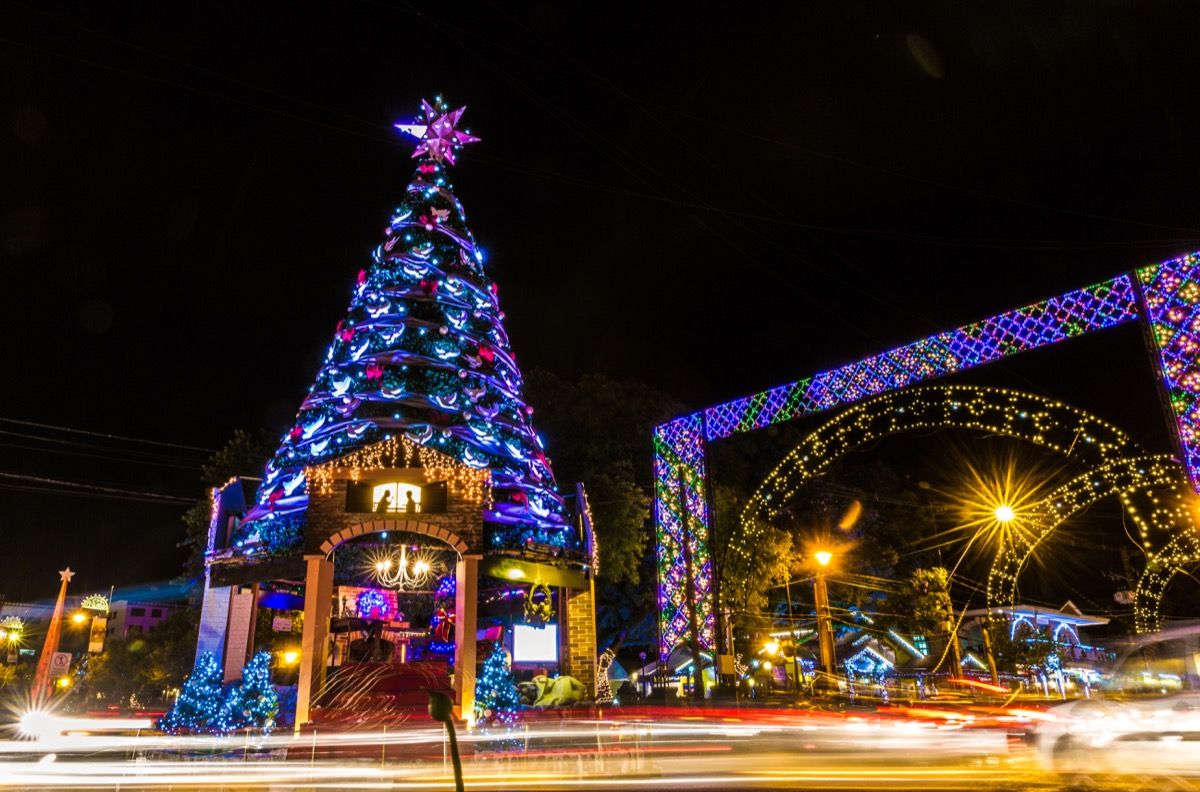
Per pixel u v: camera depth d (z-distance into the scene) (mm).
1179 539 21438
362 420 17672
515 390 20359
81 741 14352
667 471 23109
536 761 11797
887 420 24156
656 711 18906
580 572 19625
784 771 10172
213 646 18641
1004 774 9484
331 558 16953
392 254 20344
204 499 28828
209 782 9969
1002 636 33781
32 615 53906
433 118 23109
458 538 16578
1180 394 14320
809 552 32812
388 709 15875
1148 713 9258
